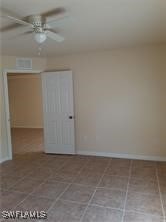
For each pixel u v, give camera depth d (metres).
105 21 2.46
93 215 2.33
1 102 4.30
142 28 2.77
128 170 3.65
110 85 4.29
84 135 4.62
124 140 4.31
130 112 4.21
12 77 8.44
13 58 4.38
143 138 4.17
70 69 4.56
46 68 4.78
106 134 4.44
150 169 3.66
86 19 2.37
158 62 3.92
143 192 2.83
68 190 2.95
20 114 8.66
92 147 4.59
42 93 4.75
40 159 4.45
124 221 2.20
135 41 3.54
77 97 4.57
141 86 4.08
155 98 4.01
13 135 7.11
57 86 4.61
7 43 3.33
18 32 2.76
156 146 4.10
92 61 4.36
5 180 3.35
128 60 4.11
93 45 3.71
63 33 2.91
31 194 2.85
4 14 2.19
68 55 4.53
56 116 4.70
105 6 2.03
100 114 4.43
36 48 3.77
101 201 2.62
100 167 3.84
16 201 2.67
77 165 3.99
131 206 2.49
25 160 4.39
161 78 3.94
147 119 4.11
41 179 3.36
